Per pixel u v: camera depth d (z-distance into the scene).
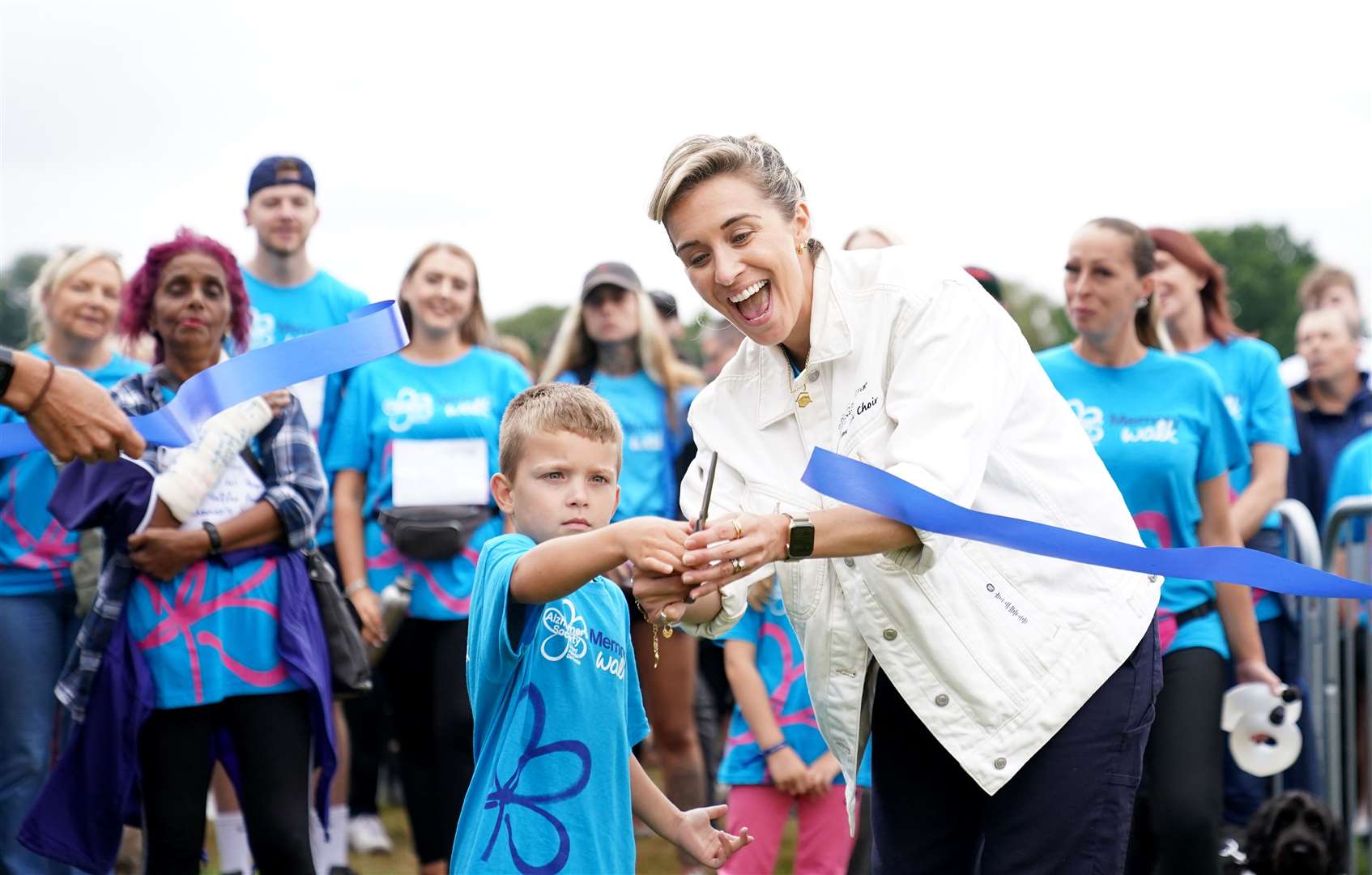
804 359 2.96
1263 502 5.34
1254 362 5.55
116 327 5.32
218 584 3.93
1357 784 5.98
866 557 2.88
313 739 4.03
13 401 2.99
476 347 5.40
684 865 5.27
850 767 3.06
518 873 2.71
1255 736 4.58
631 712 3.01
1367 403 7.12
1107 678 2.89
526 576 2.61
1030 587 2.87
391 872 5.80
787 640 4.43
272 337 5.43
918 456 2.68
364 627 5.00
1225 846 4.71
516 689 2.80
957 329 2.79
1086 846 2.86
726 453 3.05
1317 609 5.31
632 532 2.53
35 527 4.76
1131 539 2.94
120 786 3.84
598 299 5.68
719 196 2.76
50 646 4.77
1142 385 4.52
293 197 5.43
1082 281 4.49
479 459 5.11
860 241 4.94
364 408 5.18
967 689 2.84
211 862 5.78
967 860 3.10
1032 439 2.89
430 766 5.05
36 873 4.64
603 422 2.90
